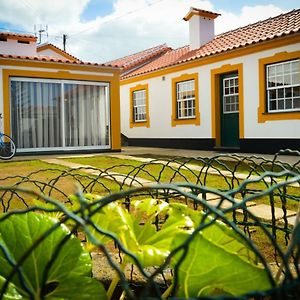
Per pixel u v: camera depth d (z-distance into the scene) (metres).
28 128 11.55
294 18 12.10
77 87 12.25
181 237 0.85
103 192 4.43
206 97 12.39
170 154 10.95
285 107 10.07
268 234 0.77
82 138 12.40
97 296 1.06
